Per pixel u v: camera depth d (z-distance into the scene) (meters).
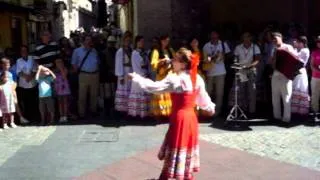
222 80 11.20
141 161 7.68
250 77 11.09
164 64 10.00
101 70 12.05
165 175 6.11
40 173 7.15
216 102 11.30
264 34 11.71
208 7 12.45
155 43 10.70
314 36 12.41
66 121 11.15
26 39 21.31
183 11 12.08
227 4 12.80
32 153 8.29
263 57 11.57
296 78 10.69
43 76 10.86
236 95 10.58
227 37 12.16
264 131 9.64
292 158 7.70
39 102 10.93
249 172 7.06
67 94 11.13
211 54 11.14
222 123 10.55
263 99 11.75
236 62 10.80
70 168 7.38
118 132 9.87
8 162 7.75
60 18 29.95
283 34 11.75
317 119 10.55
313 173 6.96
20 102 11.32
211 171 7.13
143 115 11.05
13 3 19.34
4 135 9.79
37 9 22.83
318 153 7.95
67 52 12.50
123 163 7.59
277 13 13.32
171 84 5.96
